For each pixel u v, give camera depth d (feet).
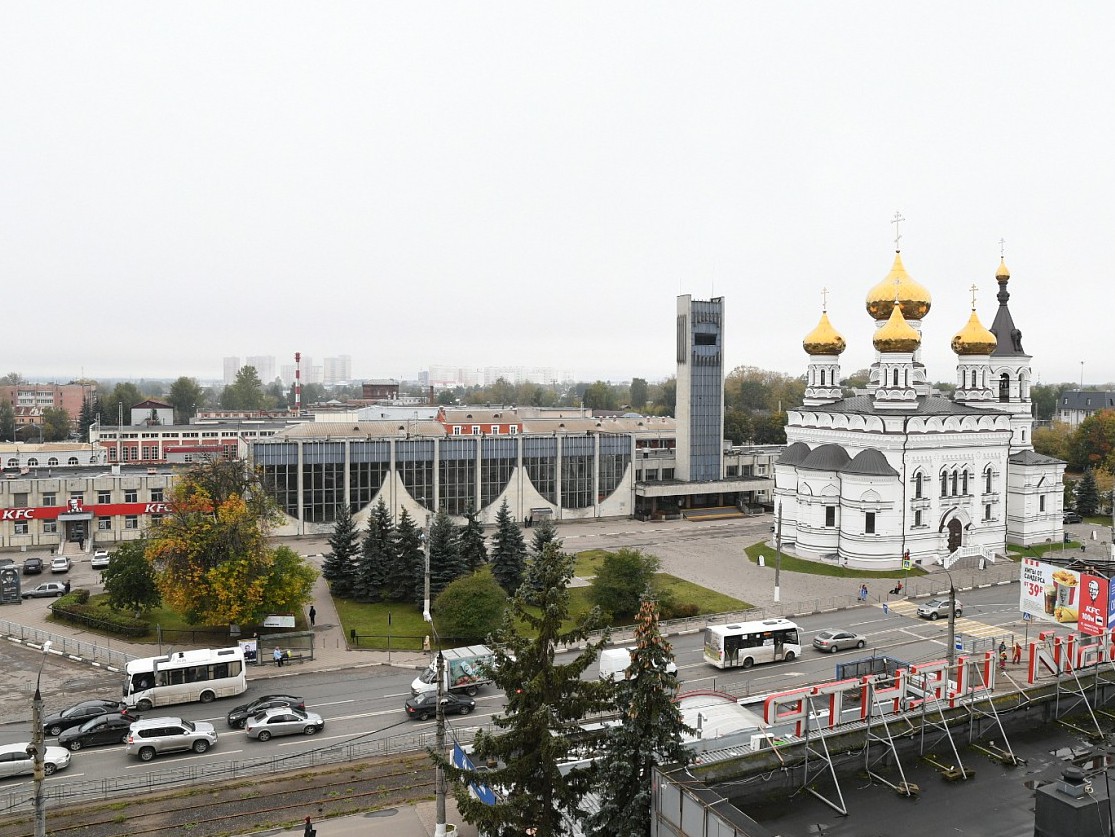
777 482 329.31
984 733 86.17
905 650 204.13
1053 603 189.98
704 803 68.33
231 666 171.63
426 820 123.24
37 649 200.13
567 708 89.81
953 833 69.21
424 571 239.71
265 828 120.98
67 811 124.98
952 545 305.12
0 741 147.84
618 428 461.37
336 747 147.43
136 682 165.48
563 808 99.86
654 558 236.63
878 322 323.16
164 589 200.64
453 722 159.53
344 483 345.72
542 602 91.76
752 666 192.44
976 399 334.24
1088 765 80.48
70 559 302.04
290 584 207.62
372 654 200.75
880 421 295.48
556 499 387.55
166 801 128.36
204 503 207.82
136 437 555.28
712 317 417.90
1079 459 527.40
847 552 295.28
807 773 77.05
